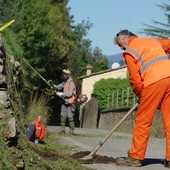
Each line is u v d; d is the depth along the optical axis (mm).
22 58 12867
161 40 9141
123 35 9047
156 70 8820
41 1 32625
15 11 21984
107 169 8383
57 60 37750
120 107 32000
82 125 40844
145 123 8852
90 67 55719
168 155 8930
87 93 49750
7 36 12117
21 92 11883
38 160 7176
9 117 7230
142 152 8883
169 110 8938
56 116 30016
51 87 16516
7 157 6523
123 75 48812
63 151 9969
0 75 7906
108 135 9250
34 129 10180
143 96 8828
